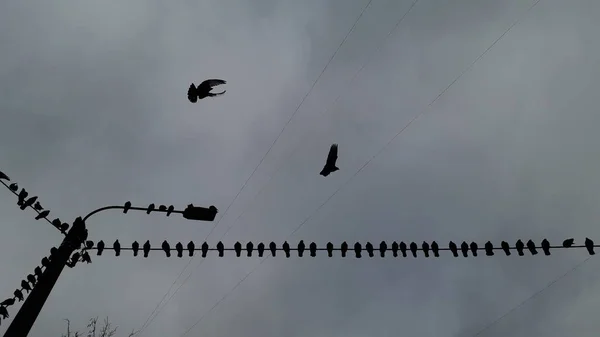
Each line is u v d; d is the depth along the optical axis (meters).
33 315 7.53
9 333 7.21
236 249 10.51
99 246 9.80
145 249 10.30
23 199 9.42
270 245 10.53
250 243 10.59
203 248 10.57
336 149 8.95
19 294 9.05
